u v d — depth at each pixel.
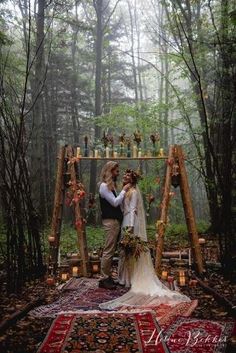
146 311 4.75
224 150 7.14
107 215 6.34
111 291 5.97
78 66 25.97
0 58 7.03
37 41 12.90
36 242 6.96
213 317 4.59
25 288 6.04
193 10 12.28
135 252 5.96
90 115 26.95
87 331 4.07
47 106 21.55
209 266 7.39
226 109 8.00
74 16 24.77
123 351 3.54
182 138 13.67
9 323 4.16
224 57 7.61
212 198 9.97
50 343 3.74
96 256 7.34
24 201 6.53
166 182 7.05
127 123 13.46
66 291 5.96
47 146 21.16
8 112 6.27
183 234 12.45
